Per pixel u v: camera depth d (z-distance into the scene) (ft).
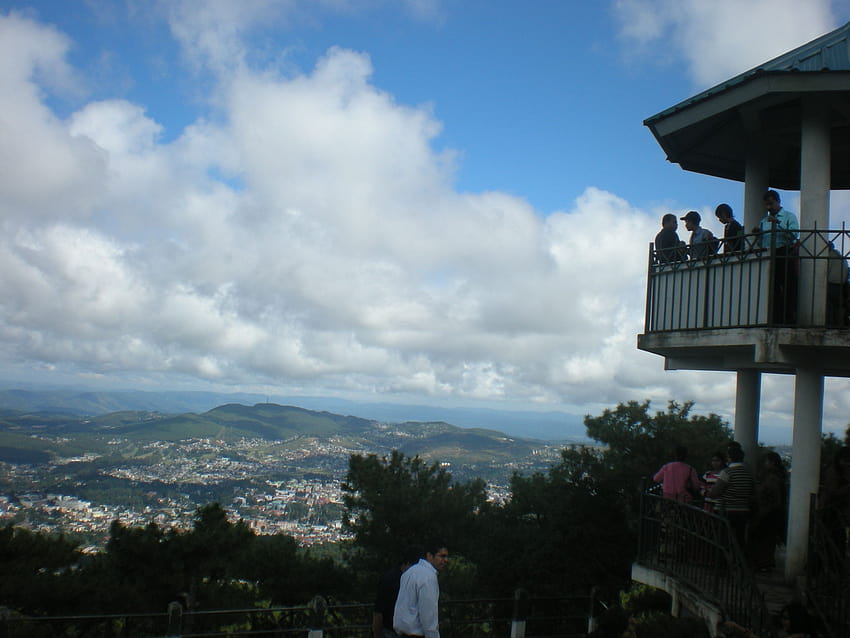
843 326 23.40
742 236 25.77
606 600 49.42
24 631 33.24
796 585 24.30
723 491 27.32
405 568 19.61
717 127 31.55
